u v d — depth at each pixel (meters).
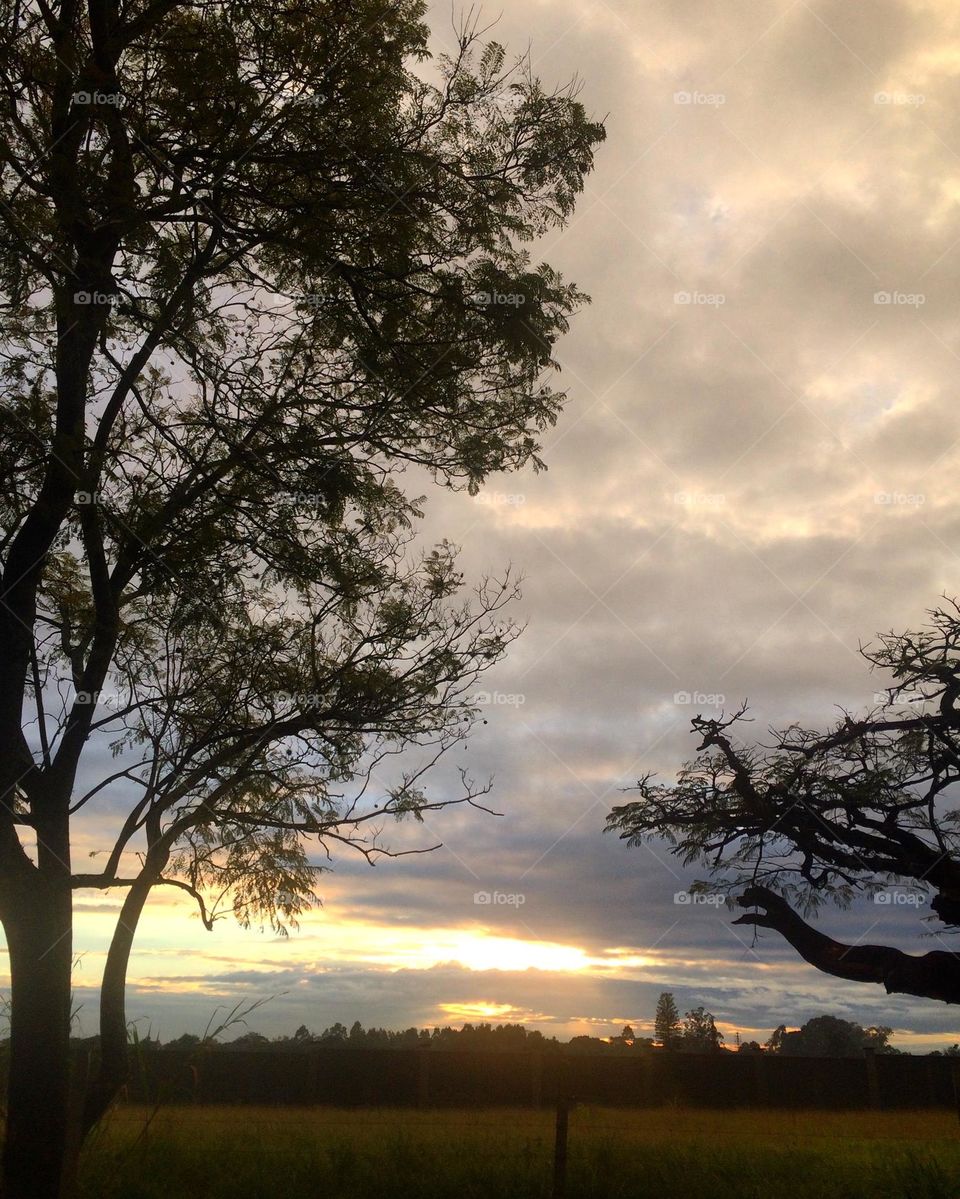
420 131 10.11
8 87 8.77
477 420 10.30
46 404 9.32
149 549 9.13
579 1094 26.67
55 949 8.33
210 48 9.40
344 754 9.80
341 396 10.05
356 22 9.72
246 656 9.69
